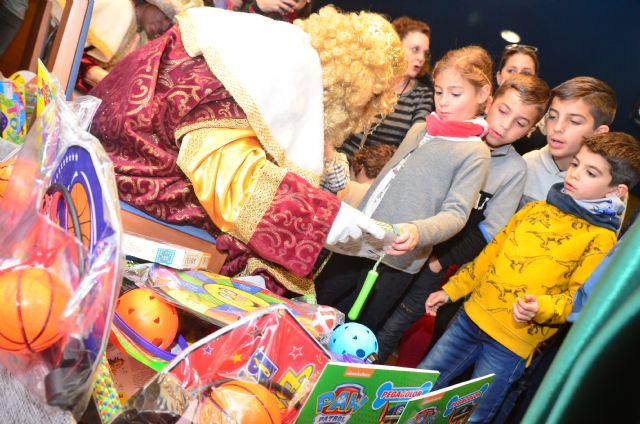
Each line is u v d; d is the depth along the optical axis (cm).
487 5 374
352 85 125
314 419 79
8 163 91
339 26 123
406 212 195
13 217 72
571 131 212
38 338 60
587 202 195
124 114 114
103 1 190
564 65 351
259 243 115
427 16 389
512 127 210
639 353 36
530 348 197
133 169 116
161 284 97
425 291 224
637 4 332
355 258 206
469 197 187
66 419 61
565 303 186
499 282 201
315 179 126
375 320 209
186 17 123
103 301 60
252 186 113
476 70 195
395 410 91
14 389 64
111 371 88
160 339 89
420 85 290
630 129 326
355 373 80
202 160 112
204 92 114
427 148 200
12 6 195
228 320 92
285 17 218
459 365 210
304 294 131
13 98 129
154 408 68
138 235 108
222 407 72
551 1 354
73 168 71
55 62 129
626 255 37
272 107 116
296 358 87
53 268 63
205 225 125
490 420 204
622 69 335
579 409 37
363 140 260
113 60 199
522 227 204
